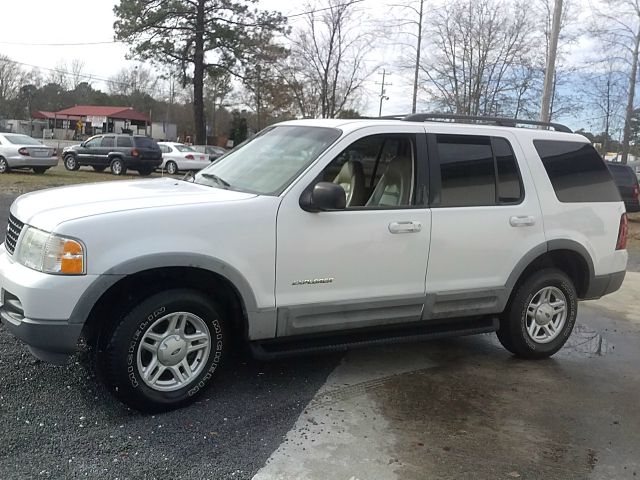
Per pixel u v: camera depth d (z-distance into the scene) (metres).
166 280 3.70
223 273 3.67
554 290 5.13
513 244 4.77
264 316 3.86
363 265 4.15
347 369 4.67
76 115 64.50
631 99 29.72
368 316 4.26
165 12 33.59
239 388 4.16
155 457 3.20
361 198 4.59
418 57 26.23
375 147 4.57
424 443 3.54
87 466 3.06
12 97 86.94
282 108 34.38
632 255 11.54
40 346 3.35
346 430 3.64
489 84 27.44
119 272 3.38
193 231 3.59
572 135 5.29
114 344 3.50
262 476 3.09
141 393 3.59
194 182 4.64
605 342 5.86
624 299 7.76
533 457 3.46
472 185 4.63
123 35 34.16
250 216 3.76
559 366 5.06
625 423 3.98
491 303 4.76
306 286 3.98
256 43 33.91
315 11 29.89
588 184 5.23
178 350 3.71
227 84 46.19
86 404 3.72
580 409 4.17
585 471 3.34
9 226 4.02
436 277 4.47
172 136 71.38
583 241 5.12
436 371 4.75
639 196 17.09
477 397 4.27
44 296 3.30
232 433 3.51
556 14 15.65
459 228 4.50
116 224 3.42
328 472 3.17
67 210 3.54
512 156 4.86
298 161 4.16
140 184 4.46
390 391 4.28
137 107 87.06
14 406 3.61
